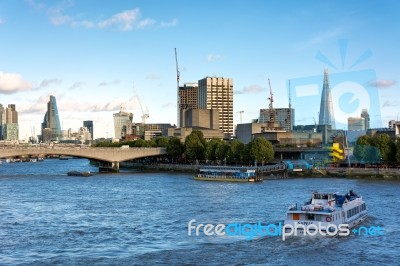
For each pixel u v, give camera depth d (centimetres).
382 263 8694
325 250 9394
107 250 9631
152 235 10819
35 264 8700
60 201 16575
